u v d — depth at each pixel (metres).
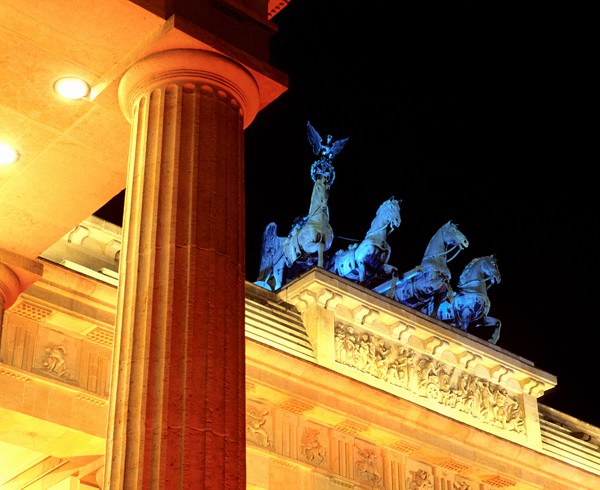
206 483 23.36
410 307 58.47
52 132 30.17
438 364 59.25
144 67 27.22
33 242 34.97
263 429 50.09
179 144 26.44
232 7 28.36
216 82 27.44
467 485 57.66
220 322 25.05
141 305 25.00
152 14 26.86
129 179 26.83
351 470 52.66
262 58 28.55
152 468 23.28
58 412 43.09
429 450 55.25
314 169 61.00
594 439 66.12
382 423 53.50
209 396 24.16
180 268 25.20
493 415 60.25
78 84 28.41
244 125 28.47
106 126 29.73
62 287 44.00
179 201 25.89
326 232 58.78
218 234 25.92
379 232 60.09
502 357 61.28
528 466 59.47
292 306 55.19
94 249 47.94
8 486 49.97
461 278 64.94
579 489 61.41
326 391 51.78
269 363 50.22
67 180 32.16
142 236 25.77
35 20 26.69
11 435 43.44
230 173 26.84
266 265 61.78
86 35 27.11
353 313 56.09
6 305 35.50
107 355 45.19
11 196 32.81
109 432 24.14
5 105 29.23
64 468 46.72
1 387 42.09
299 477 50.56
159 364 24.22
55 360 43.62
